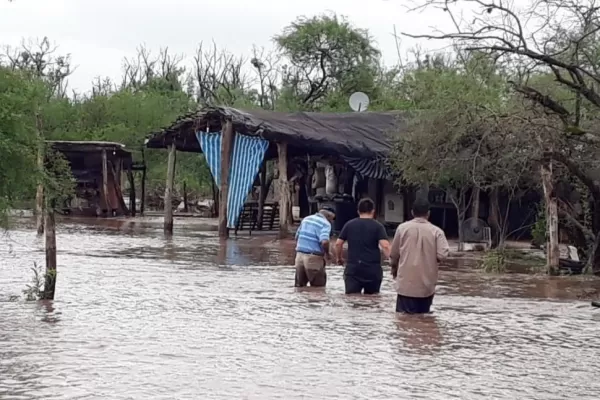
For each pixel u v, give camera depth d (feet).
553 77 74.90
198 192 188.34
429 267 43.06
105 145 148.36
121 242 94.17
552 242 66.64
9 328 38.06
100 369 29.94
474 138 75.87
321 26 191.21
